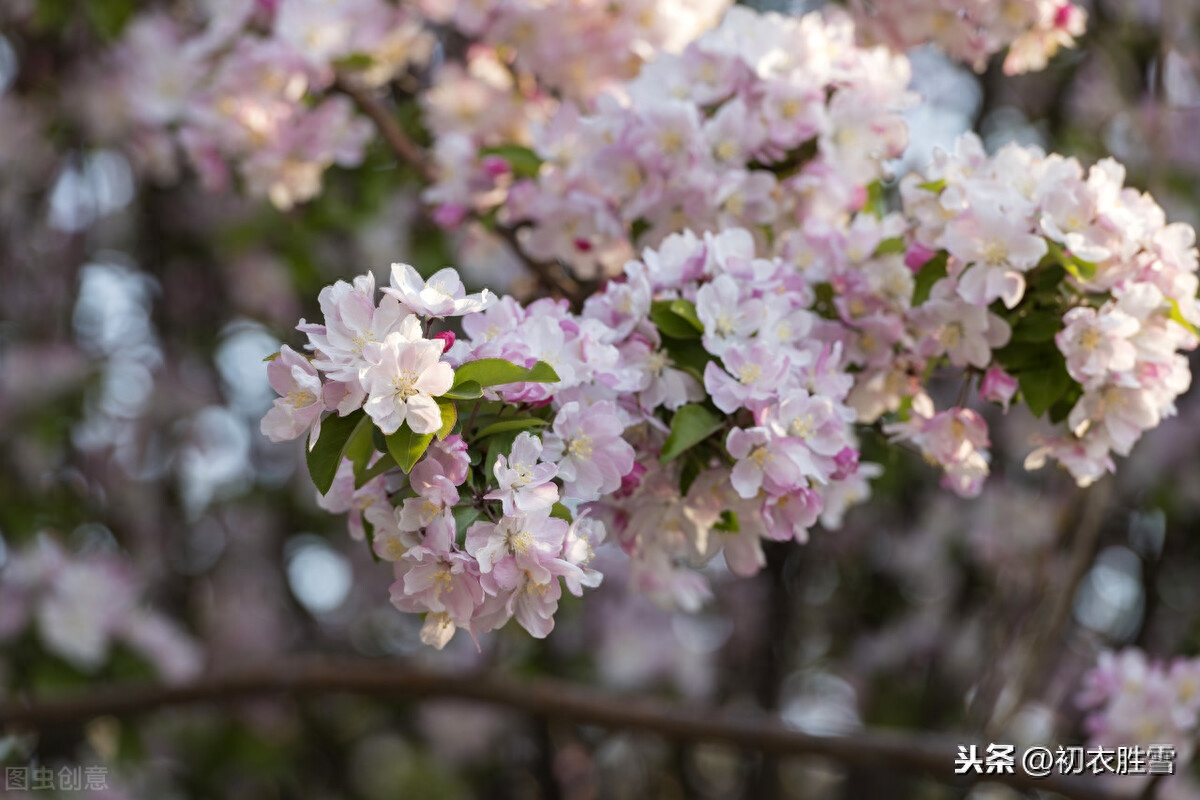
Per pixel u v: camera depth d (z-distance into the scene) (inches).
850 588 180.7
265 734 171.3
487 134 106.5
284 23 101.7
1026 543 156.6
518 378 52.9
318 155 104.8
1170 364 65.7
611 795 183.5
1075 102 161.3
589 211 82.9
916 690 174.7
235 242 152.0
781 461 60.0
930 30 91.4
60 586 135.9
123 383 174.9
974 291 65.2
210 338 178.1
